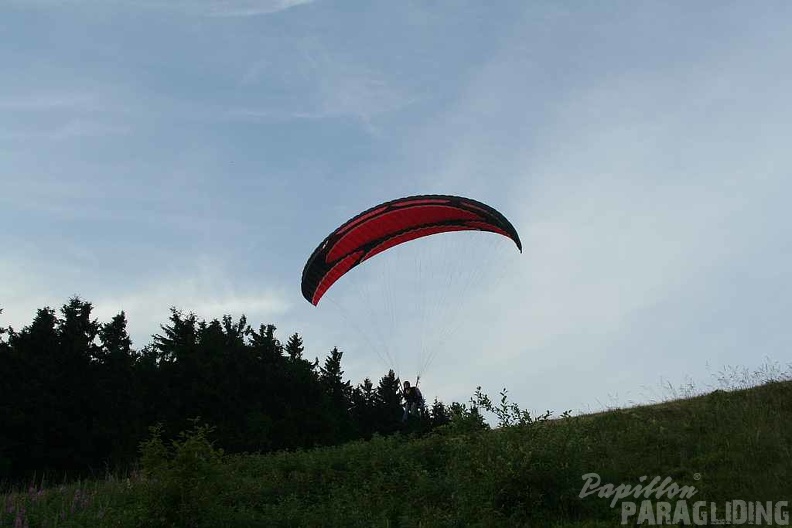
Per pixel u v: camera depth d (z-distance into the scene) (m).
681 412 19.09
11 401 36.16
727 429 17.03
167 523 14.09
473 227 28.12
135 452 37.97
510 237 26.08
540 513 14.03
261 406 44.94
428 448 19.28
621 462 16.28
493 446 14.99
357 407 59.66
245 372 46.72
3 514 17.38
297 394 48.19
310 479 18.31
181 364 44.59
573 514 14.23
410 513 14.95
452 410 17.06
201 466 14.59
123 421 39.03
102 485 21.08
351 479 17.95
